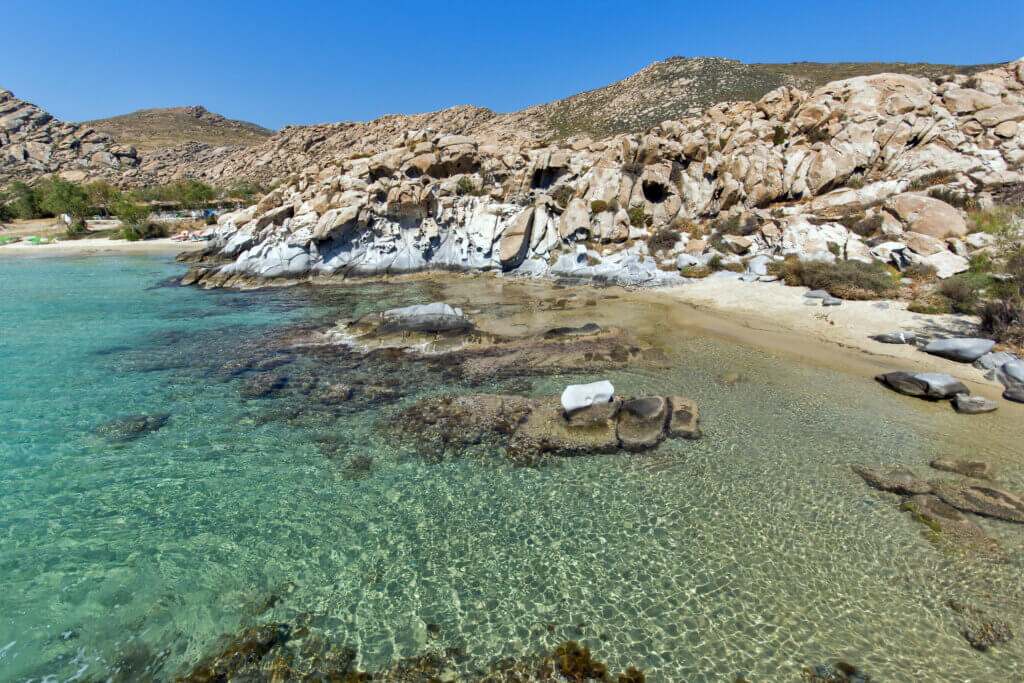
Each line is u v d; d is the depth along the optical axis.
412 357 15.52
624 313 20.23
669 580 6.66
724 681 5.22
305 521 7.96
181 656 5.59
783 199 28.12
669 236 28.12
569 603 6.34
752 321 18.55
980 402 11.15
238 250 33.72
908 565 6.74
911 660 5.41
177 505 8.33
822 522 7.66
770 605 6.20
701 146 30.06
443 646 5.77
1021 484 8.37
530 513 8.13
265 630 5.96
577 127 96.00
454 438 10.51
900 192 24.92
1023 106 27.88
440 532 7.71
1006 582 6.39
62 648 5.68
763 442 10.10
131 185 131.38
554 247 30.95
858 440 10.09
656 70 106.69
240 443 10.40
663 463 9.46
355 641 5.83
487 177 34.22
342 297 25.56
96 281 32.06
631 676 5.33
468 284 28.52
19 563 6.96
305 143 157.62
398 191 30.98
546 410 11.47
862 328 16.80
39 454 9.87
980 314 15.53
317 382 13.63
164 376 14.12
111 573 6.81
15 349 16.55
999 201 21.89
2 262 43.94
